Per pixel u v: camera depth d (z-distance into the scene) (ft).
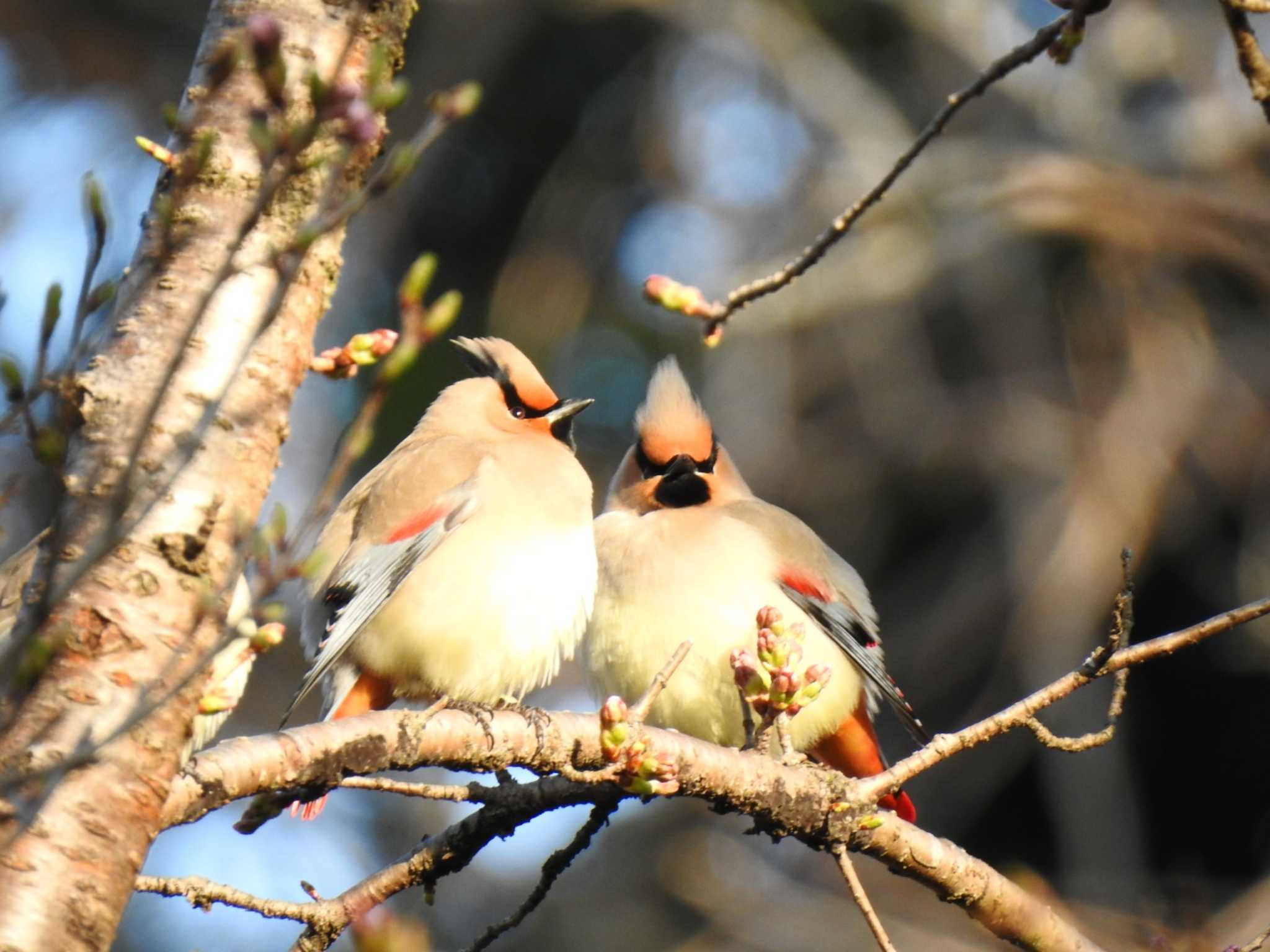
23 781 9.34
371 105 9.86
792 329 49.80
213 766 12.84
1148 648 15.30
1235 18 15.83
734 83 54.70
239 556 10.11
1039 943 16.99
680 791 15.80
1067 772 44.91
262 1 12.72
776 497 48.55
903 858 16.49
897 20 54.49
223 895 14.38
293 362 12.27
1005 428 47.60
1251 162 48.91
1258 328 47.75
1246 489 46.01
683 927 44.11
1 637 16.74
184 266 12.08
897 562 49.19
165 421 11.66
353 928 9.80
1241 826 46.42
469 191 54.65
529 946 44.42
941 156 50.16
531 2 53.88
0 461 24.63
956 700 47.57
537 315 50.83
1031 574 45.52
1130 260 46.96
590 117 54.39
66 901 10.43
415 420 47.42
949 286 50.26
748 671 16.28
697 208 52.75
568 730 15.60
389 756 14.37
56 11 52.44
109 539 9.51
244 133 12.32
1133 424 45.37
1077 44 16.34
